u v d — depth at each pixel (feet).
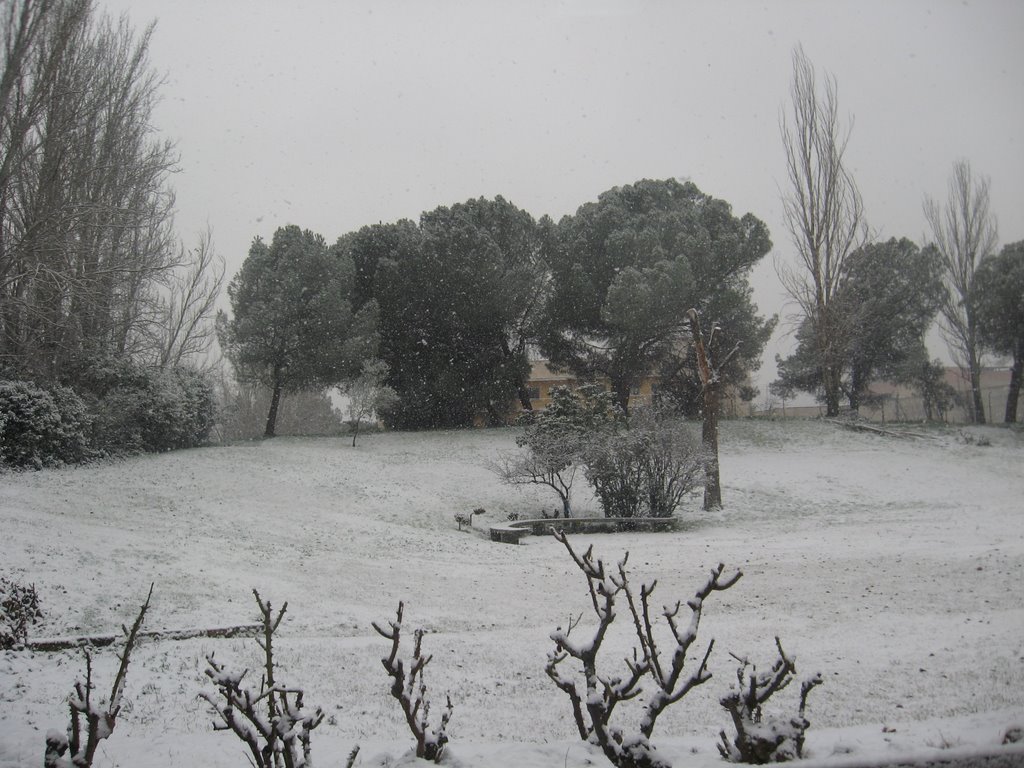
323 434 135.64
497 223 139.74
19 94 76.84
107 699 28.48
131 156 98.17
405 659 36.45
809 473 111.86
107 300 96.73
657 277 125.80
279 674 33.60
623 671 34.19
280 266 126.52
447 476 103.35
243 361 126.31
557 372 146.20
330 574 55.88
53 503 68.03
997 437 136.56
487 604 49.65
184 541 60.03
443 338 140.15
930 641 36.22
